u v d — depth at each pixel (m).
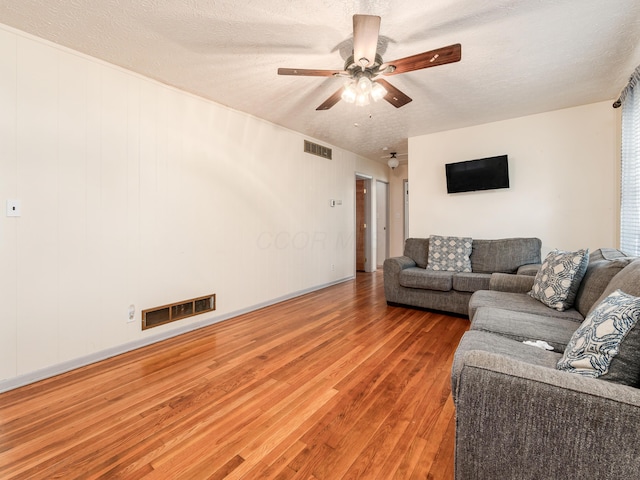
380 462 1.33
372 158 6.14
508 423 0.89
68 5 1.75
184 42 2.14
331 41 2.12
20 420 1.62
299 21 1.91
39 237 2.09
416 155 4.50
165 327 2.81
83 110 2.28
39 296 2.09
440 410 1.70
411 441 1.46
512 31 2.01
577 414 0.80
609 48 2.23
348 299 4.23
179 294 2.93
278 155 4.00
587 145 3.37
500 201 3.90
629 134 2.75
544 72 2.59
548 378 0.87
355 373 2.12
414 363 2.27
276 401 1.79
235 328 3.07
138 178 2.62
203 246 3.14
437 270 3.72
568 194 3.49
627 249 2.78
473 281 3.22
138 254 2.63
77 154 2.26
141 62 2.41
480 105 3.33
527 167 3.70
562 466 0.82
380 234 6.94
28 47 2.02
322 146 4.84
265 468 1.30
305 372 2.14
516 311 2.01
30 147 2.04
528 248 3.41
